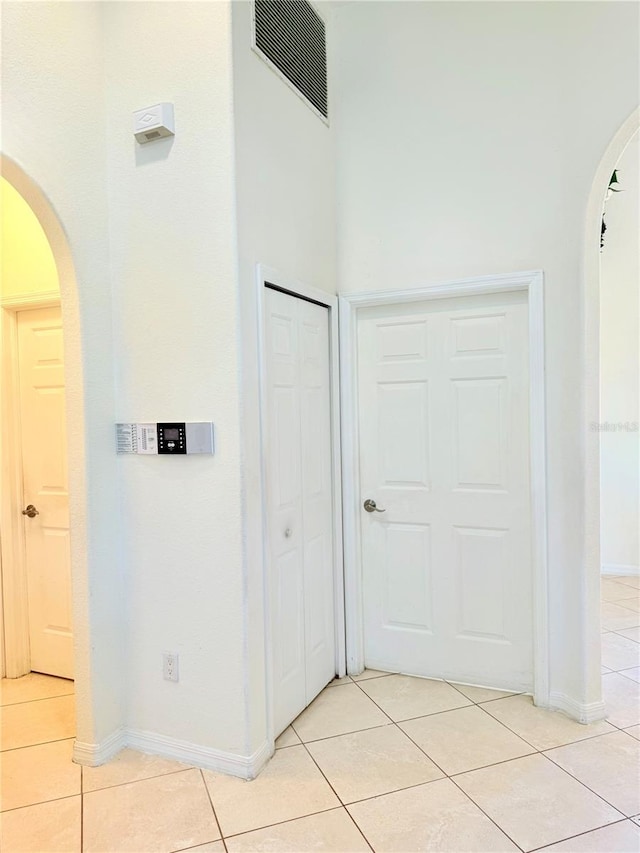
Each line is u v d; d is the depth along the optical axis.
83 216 2.10
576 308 2.37
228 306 2.02
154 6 2.12
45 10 1.94
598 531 2.38
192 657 2.12
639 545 4.39
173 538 2.14
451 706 2.51
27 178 1.89
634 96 2.24
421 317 2.77
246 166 2.07
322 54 2.74
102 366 2.18
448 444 2.74
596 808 1.83
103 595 2.17
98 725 2.13
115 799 1.92
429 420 2.77
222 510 2.05
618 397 4.38
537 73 2.45
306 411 2.58
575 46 2.36
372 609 2.92
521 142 2.49
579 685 2.37
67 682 2.86
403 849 1.67
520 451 2.60
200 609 2.10
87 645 2.12
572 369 2.39
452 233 2.63
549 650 2.47
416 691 2.67
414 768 2.05
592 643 2.35
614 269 4.32
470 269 2.60
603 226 3.81
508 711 2.46
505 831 1.73
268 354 2.21
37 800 1.92
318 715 2.45
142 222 2.16
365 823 1.78
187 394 2.10
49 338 2.88
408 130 2.71
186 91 2.06
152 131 2.08
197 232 2.06
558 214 2.42
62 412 2.86
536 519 2.48
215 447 2.05
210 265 2.04
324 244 2.73
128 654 2.24
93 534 2.12
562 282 2.42
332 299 2.80
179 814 1.84
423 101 2.68
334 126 2.86
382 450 2.87
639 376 4.30
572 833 1.72
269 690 2.16
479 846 1.68
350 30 2.82
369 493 2.91
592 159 2.32
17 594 2.93
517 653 2.63
